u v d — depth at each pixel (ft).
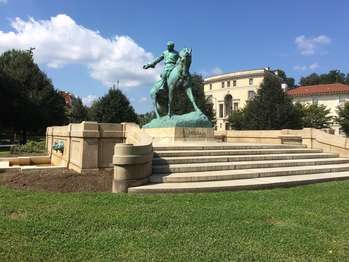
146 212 23.12
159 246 17.40
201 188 30.73
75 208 23.67
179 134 55.36
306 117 202.59
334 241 18.75
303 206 26.05
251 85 299.79
